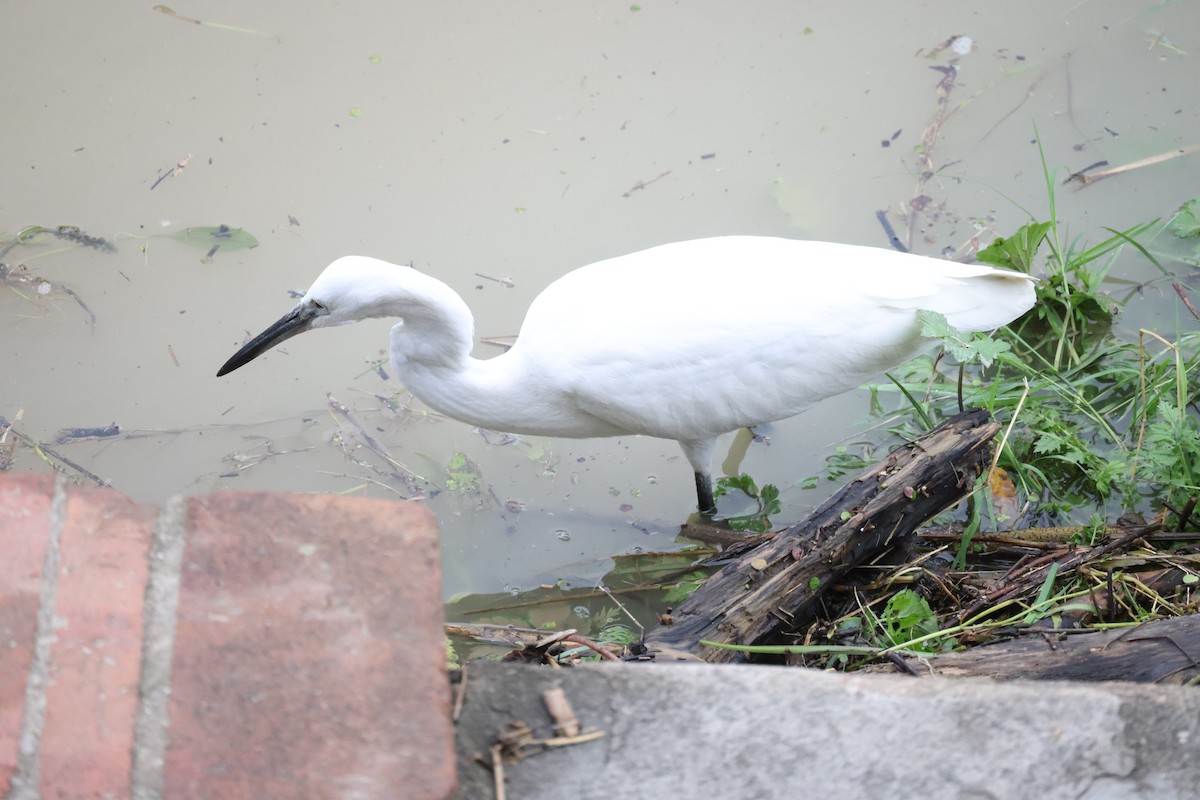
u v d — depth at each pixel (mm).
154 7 6895
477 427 4988
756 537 4441
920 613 3691
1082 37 6582
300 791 1521
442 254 5828
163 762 1537
